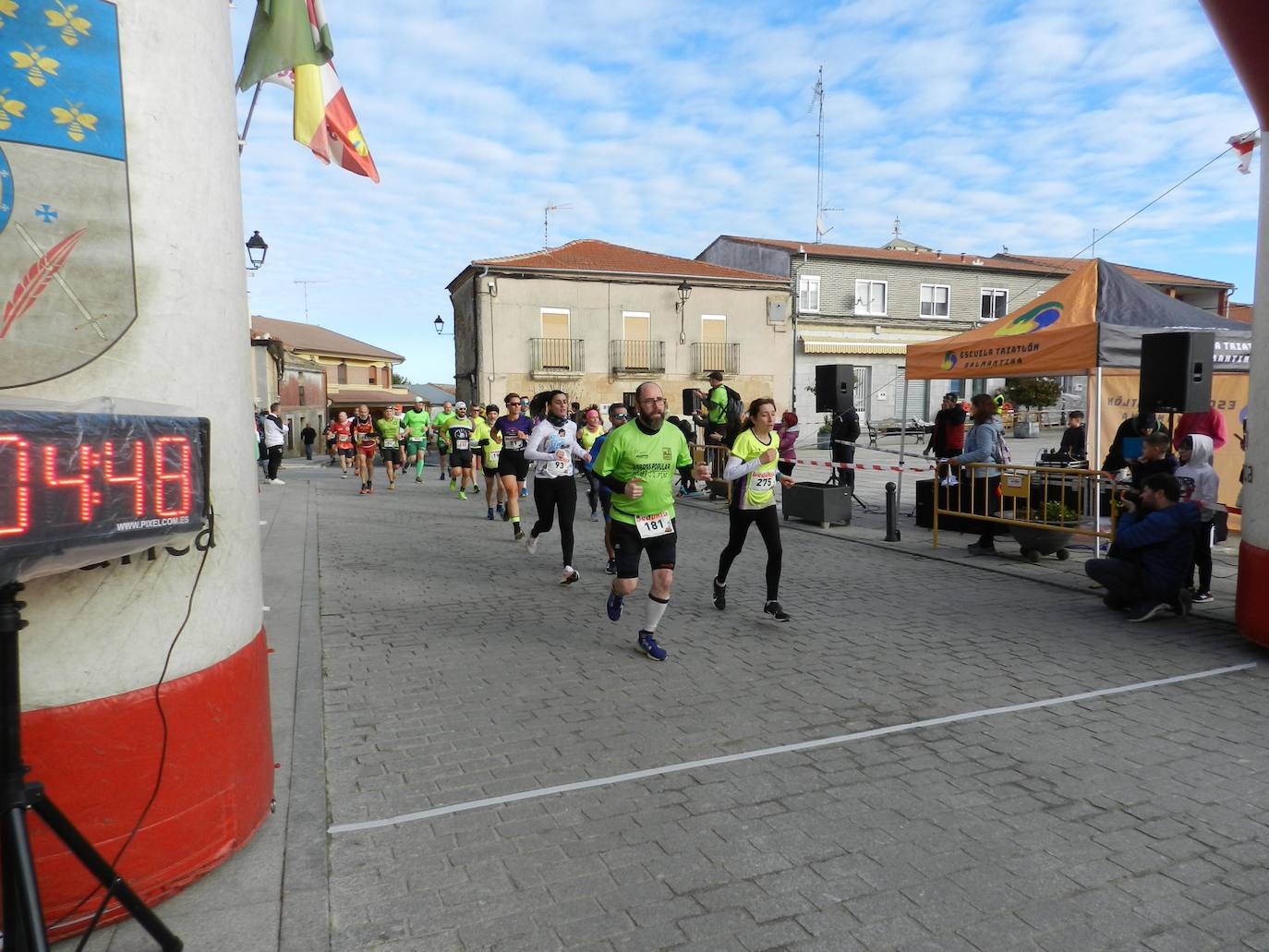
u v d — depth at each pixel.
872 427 33.78
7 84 2.19
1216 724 4.16
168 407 2.35
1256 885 2.77
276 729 4.12
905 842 3.04
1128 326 8.30
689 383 32.09
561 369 30.33
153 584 2.47
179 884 2.62
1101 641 5.63
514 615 6.41
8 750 1.93
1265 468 5.15
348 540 10.10
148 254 2.44
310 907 2.61
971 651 5.42
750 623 6.16
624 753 3.85
